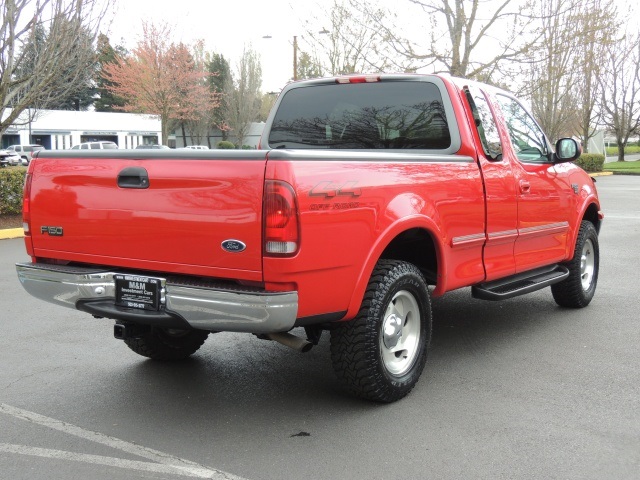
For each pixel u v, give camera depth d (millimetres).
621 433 3979
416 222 4438
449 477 3438
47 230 4465
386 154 4336
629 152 74375
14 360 5477
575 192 6762
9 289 8375
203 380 4980
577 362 5359
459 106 5266
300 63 24297
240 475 3463
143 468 3543
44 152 4488
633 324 6559
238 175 3711
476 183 5129
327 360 5480
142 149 4051
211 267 3826
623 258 10578
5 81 14930
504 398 4562
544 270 6496
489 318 6828
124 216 4094
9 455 3707
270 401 4535
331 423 4141
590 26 18234
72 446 3824
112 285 4172
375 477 3438
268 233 3629
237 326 3725
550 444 3826
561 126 30203
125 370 5223
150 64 45156
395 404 4457
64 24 15336
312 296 3816
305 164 3734
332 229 3863
